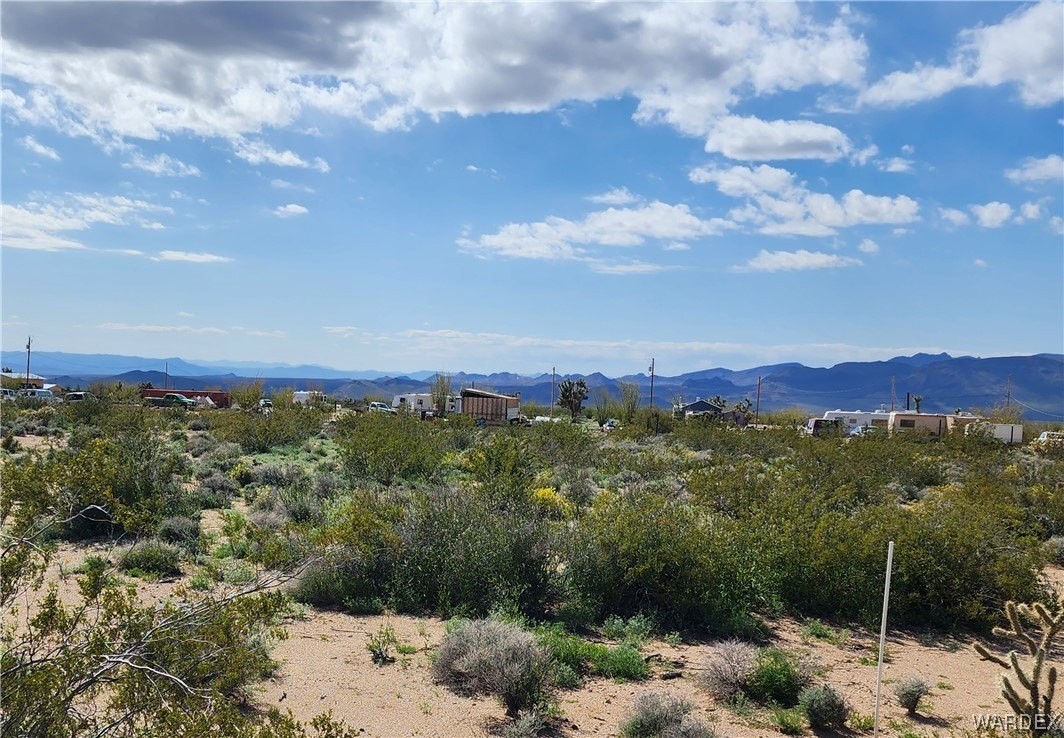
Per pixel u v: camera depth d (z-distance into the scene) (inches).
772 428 1859.0
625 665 375.2
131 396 2635.3
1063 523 805.2
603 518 511.8
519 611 452.1
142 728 189.2
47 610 187.8
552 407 3179.1
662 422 2330.2
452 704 319.6
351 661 364.5
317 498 802.8
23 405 2294.5
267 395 3068.4
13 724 161.9
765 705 345.7
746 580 493.7
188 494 741.9
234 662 203.9
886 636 482.3
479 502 534.3
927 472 1181.7
